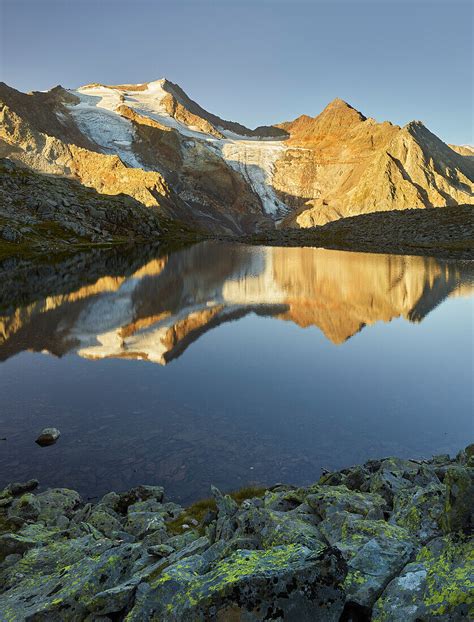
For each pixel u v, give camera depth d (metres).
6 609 8.70
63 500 18.55
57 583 9.21
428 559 7.18
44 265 106.94
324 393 30.72
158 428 25.67
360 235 181.38
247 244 195.25
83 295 68.50
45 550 12.58
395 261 114.88
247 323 52.06
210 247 178.25
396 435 24.30
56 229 165.88
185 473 21.00
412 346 41.84
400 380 32.91
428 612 6.07
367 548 7.87
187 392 31.30
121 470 21.47
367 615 6.52
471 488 7.68
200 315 56.09
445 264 106.06
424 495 9.56
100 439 24.53
